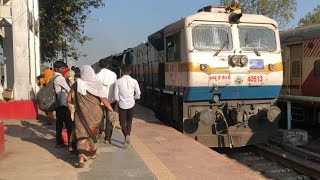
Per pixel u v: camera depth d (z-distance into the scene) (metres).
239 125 11.23
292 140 11.88
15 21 13.63
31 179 6.24
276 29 11.41
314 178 8.70
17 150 8.32
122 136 10.42
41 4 27.08
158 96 14.91
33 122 12.28
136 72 20.53
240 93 11.04
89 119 6.98
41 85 14.05
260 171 9.48
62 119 8.45
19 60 13.68
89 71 6.95
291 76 15.01
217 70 10.71
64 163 7.30
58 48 29.16
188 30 10.71
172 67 12.00
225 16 10.97
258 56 11.06
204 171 7.13
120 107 8.97
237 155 11.39
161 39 13.18
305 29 14.21
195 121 10.91
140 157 8.04
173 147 9.23
